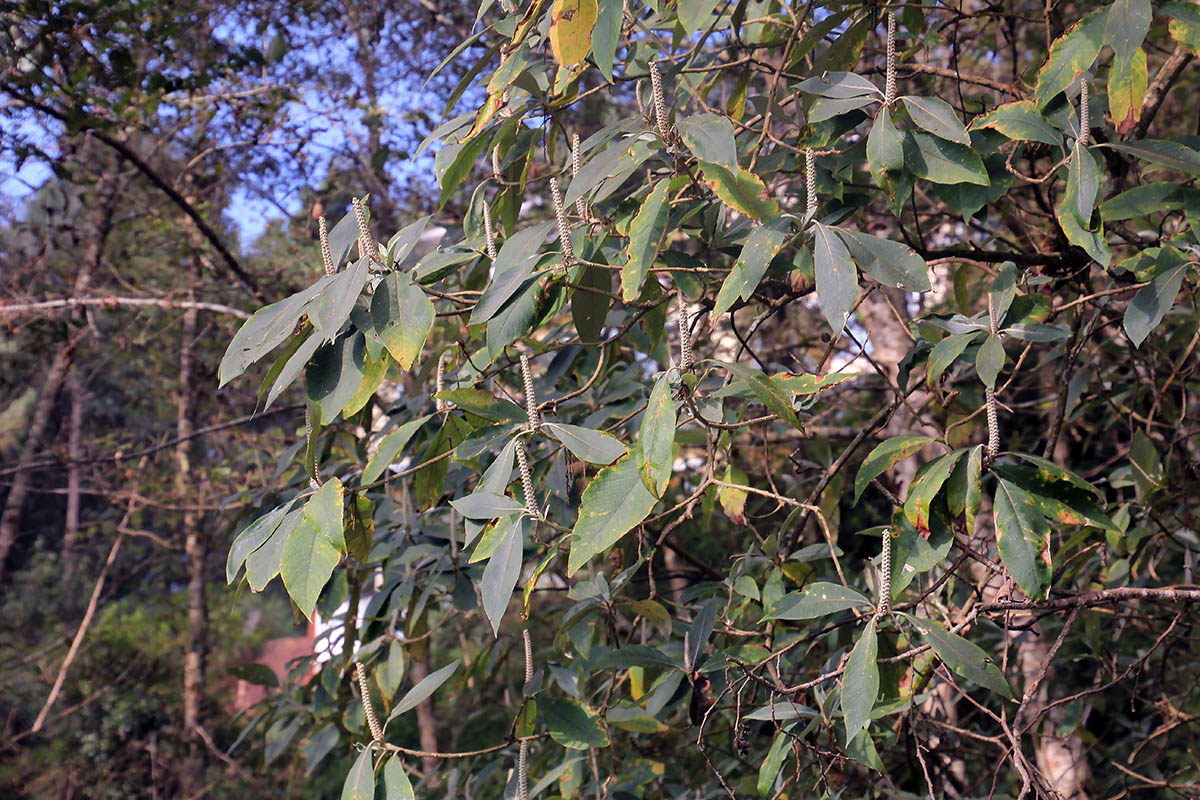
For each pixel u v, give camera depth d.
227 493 7.02
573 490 2.67
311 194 6.09
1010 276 1.73
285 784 7.57
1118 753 3.82
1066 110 1.68
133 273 6.97
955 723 2.87
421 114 5.44
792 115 2.47
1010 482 1.45
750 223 2.08
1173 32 1.62
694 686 2.12
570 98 1.95
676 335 3.10
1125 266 1.75
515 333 1.64
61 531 13.84
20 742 8.85
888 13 1.80
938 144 1.73
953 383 2.55
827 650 3.05
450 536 2.88
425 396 2.77
